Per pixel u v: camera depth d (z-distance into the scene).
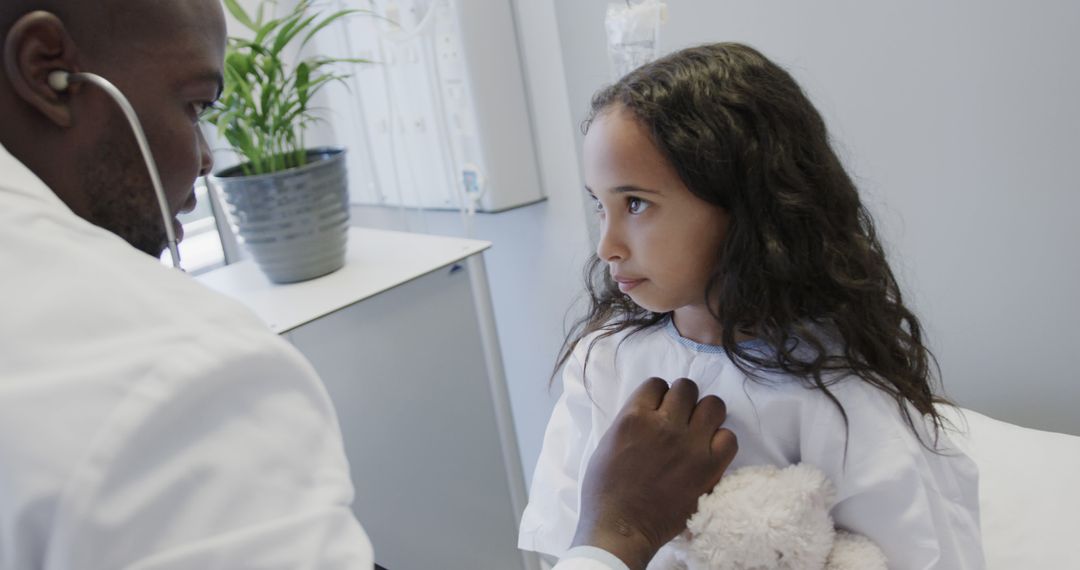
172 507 0.36
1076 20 0.86
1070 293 0.96
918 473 0.60
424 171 1.50
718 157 0.57
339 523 0.41
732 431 0.65
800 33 1.06
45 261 0.40
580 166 1.38
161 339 0.39
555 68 1.34
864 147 1.06
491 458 1.31
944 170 1.01
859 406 0.61
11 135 0.50
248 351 0.41
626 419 0.61
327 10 1.49
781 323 0.61
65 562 0.34
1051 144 0.92
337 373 1.08
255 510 0.39
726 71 0.59
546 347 1.59
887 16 0.99
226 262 1.55
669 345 0.69
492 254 1.59
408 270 1.13
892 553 0.61
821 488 0.60
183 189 0.57
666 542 0.60
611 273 0.66
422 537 1.22
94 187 0.52
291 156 1.15
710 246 0.60
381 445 1.15
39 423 0.35
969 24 0.93
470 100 1.37
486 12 1.32
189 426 0.38
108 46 0.50
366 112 1.55
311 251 1.12
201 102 0.58
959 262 1.03
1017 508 0.86
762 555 0.59
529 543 0.78
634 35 0.84
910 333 0.69
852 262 0.63
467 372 1.25
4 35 0.48
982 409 1.08
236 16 1.18
